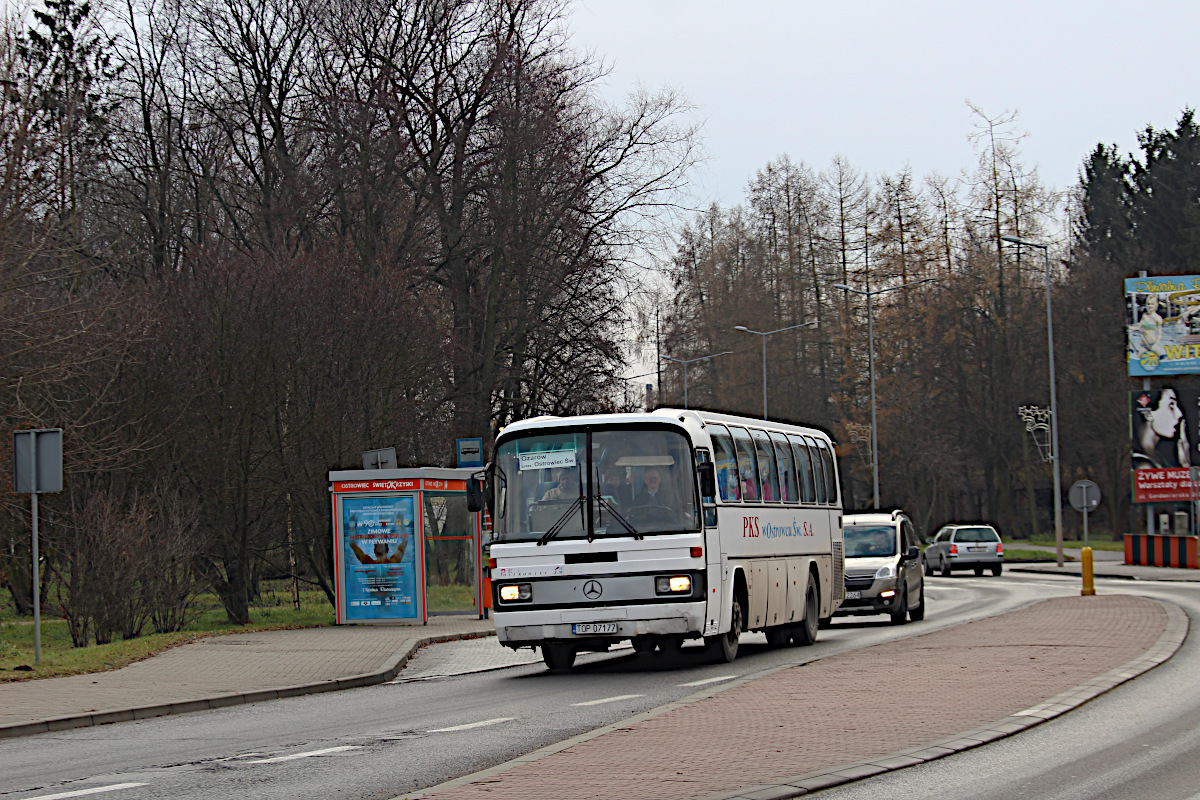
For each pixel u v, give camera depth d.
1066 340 70.94
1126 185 84.12
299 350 28.30
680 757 9.20
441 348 34.69
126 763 9.94
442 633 23.59
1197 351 52.06
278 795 8.30
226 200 42.41
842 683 13.61
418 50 41.09
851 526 26.47
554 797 7.78
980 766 8.94
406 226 39.72
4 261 22.97
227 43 41.69
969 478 82.75
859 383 72.38
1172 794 7.98
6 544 25.89
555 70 39.91
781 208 73.94
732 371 72.38
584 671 17.61
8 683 15.59
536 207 39.06
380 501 26.11
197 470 27.22
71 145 26.44
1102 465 76.38
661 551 16.27
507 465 16.91
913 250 70.62
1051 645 16.95
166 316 27.52
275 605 32.44
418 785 8.58
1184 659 15.59
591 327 41.31
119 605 22.69
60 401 25.12
